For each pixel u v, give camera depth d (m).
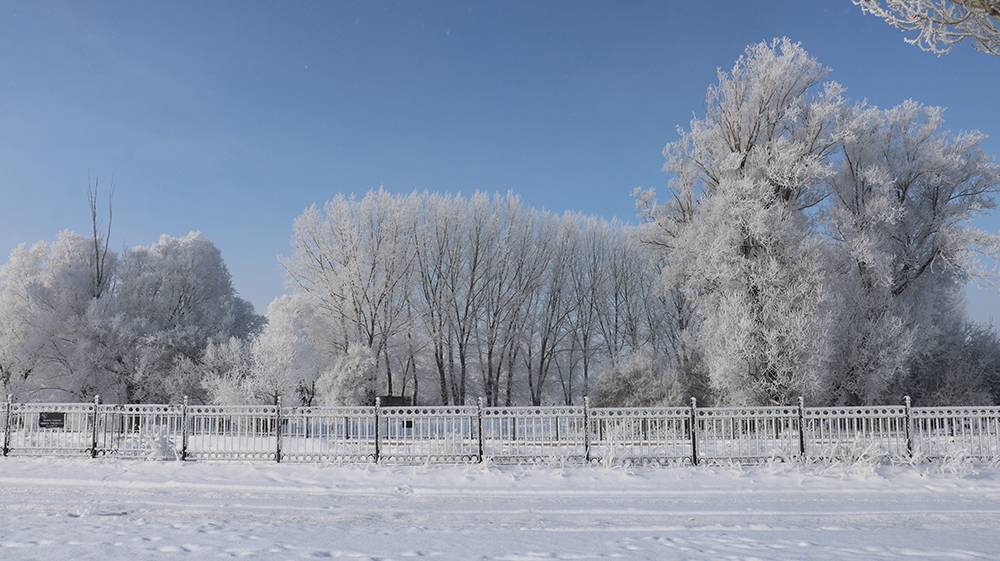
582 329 52.47
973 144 31.78
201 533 8.84
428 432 16.03
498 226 49.66
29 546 7.83
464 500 12.41
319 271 45.81
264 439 18.11
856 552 7.83
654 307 51.91
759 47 31.47
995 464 14.86
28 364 42.28
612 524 10.17
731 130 31.41
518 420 16.20
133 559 7.25
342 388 36.34
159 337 41.53
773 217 28.47
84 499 12.23
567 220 52.81
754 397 27.39
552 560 7.45
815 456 15.41
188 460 16.36
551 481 14.08
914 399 32.03
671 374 31.62
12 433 18.19
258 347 34.53
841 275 30.14
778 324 27.44
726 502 12.12
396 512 11.26
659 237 34.53
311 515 10.95
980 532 9.41
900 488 13.30
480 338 50.16
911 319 30.06
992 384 32.88
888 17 8.06
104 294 44.00
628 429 17.58
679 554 7.75
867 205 30.14
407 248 48.47
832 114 30.47
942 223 30.83
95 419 16.95
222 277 52.53
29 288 43.25
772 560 7.41
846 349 29.27
